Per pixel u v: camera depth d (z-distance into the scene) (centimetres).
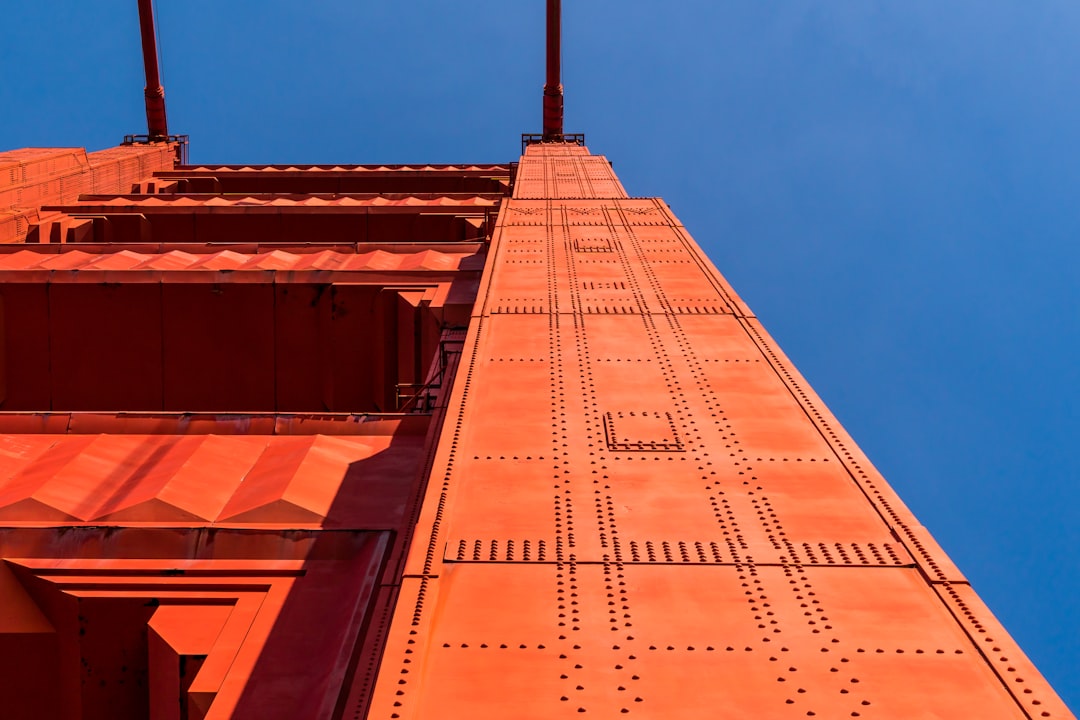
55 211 3591
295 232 3531
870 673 671
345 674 955
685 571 800
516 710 634
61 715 1157
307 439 1534
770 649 698
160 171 5100
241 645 1036
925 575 788
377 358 2206
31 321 2239
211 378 2256
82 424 1606
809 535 859
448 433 1066
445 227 3497
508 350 1347
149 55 5591
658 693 651
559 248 2011
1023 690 649
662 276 1766
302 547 1201
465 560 812
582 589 773
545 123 5634
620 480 962
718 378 1248
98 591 1144
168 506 1270
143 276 2248
